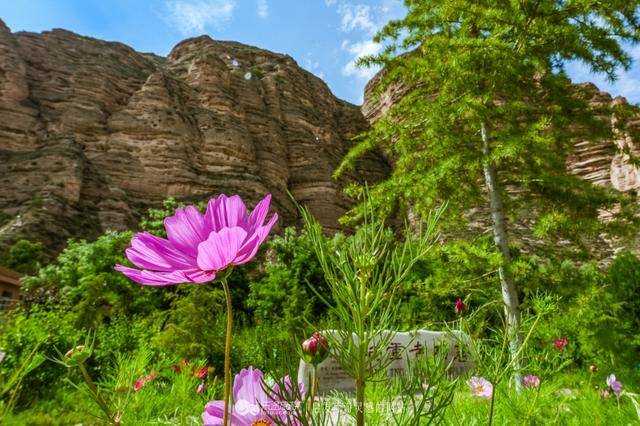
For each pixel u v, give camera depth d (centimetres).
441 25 802
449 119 719
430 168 741
